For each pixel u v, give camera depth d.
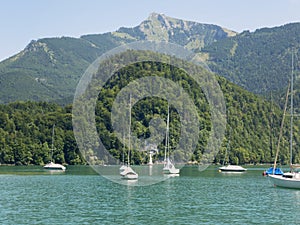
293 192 84.62
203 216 57.72
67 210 61.44
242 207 65.44
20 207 64.06
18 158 172.38
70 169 149.75
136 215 57.97
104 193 81.00
